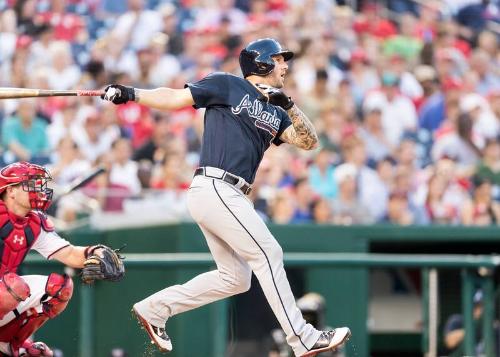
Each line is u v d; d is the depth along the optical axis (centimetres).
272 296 2394
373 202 5091
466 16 6975
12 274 2325
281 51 2453
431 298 3962
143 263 3584
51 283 2391
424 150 5838
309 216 4744
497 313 4003
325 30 6400
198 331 3703
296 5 6512
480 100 6122
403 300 4516
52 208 4291
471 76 6438
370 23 6631
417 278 4519
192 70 5881
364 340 3869
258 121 2409
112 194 4497
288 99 2348
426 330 3931
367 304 3875
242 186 2400
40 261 3538
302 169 5078
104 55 5769
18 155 5009
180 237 3847
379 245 4584
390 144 5716
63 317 3719
